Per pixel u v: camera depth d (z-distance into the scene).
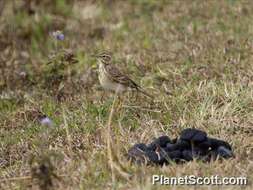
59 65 15.43
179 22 18.48
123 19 19.91
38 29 19.77
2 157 12.41
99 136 12.41
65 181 10.68
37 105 14.55
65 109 14.00
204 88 14.04
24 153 12.36
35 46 18.77
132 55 16.64
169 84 14.80
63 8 21.09
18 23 20.12
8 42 19.16
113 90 14.12
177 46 16.77
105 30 19.28
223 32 17.11
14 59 17.80
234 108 12.97
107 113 13.49
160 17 19.25
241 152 11.31
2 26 19.95
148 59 16.20
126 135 12.27
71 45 18.42
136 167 10.80
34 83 15.93
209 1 19.56
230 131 12.30
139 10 20.39
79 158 11.51
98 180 10.62
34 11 21.05
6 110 14.80
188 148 11.20
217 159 10.94
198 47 16.41
